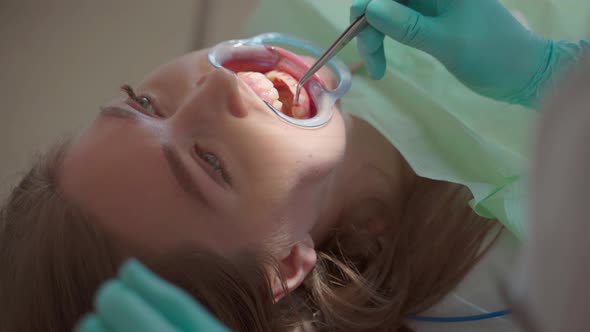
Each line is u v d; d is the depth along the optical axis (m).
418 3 1.02
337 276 1.15
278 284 0.99
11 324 1.01
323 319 1.11
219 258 0.92
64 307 0.96
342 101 1.17
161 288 0.62
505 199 1.03
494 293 1.15
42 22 1.68
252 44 1.02
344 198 1.15
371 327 1.11
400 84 1.20
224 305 0.94
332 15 1.29
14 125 1.58
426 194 1.18
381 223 1.17
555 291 0.41
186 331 0.62
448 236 1.17
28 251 0.98
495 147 1.12
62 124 1.58
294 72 1.02
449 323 1.17
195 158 0.89
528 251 0.45
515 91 1.02
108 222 0.91
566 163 0.39
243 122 0.89
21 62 1.64
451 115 1.13
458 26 0.97
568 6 1.18
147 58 1.64
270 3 1.33
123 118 0.92
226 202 0.90
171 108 0.95
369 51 1.03
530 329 0.45
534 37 1.02
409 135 1.13
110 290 0.62
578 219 0.39
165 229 0.90
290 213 0.94
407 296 1.16
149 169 0.89
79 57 1.65
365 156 1.15
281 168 0.90
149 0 1.68
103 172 0.90
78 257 0.93
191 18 1.65
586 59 0.41
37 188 0.99
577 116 0.39
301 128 0.91
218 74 0.87
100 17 1.68
